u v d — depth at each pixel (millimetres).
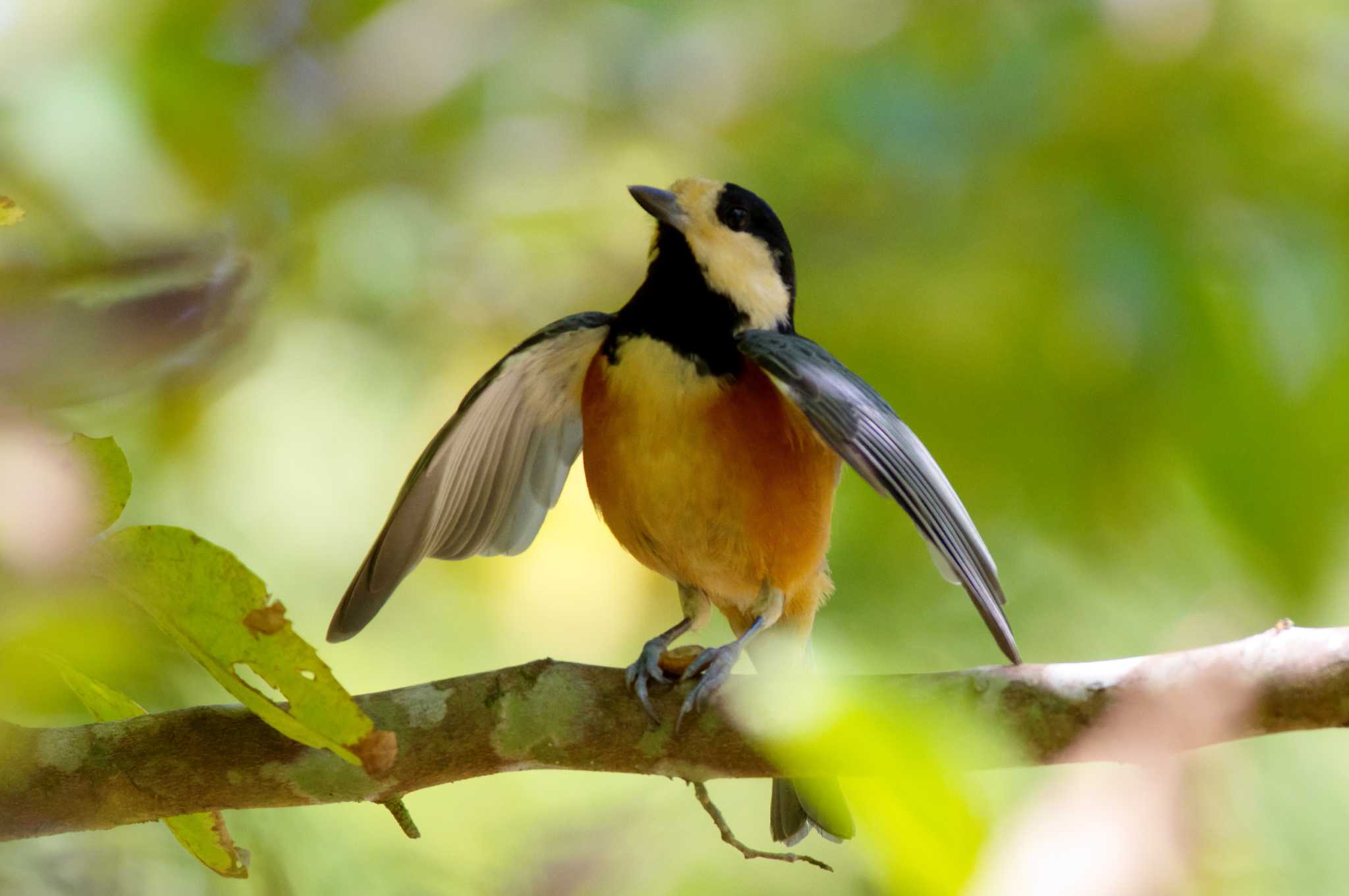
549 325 8516
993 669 6164
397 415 12016
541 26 13438
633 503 8430
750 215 9109
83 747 6332
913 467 7492
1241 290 10422
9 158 9828
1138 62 10992
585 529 10969
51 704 6883
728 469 8234
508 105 13328
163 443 10508
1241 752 6727
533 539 9352
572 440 9273
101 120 10133
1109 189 10859
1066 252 10758
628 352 8445
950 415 10602
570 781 11062
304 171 12227
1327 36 11023
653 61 13422
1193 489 10047
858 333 11023
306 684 4648
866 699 4562
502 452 9156
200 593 4551
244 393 11211
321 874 9516
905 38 12086
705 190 9055
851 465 7387
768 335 8016
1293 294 10430
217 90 10930
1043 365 10570
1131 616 11367
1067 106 11219
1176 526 11094
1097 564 10938
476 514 9250
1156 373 10227
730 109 12938
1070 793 4574
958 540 7414
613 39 13492
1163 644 10836
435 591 11164
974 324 10789
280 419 11531
